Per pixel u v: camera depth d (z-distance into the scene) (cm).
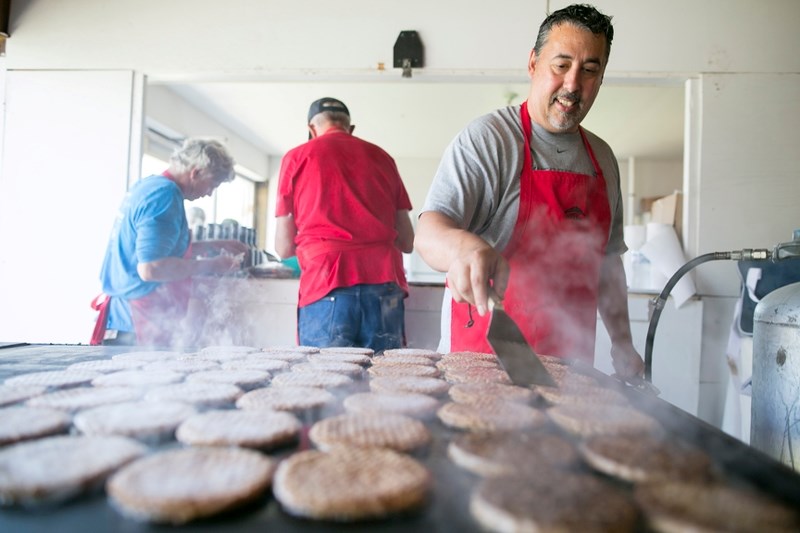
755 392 142
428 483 58
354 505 51
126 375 106
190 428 74
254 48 273
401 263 231
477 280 99
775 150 259
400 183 235
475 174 146
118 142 277
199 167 221
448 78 270
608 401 92
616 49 261
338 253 209
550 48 140
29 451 63
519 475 58
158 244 202
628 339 168
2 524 49
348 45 270
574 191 151
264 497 57
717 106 259
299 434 79
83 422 75
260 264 280
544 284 151
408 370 118
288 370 122
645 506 51
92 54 278
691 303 256
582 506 51
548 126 151
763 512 50
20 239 280
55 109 279
